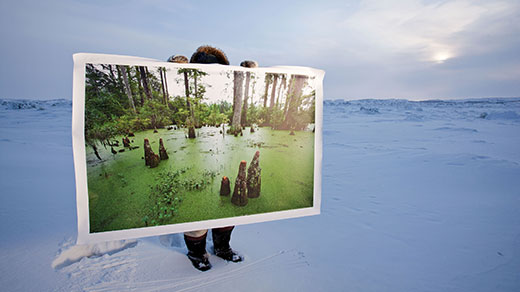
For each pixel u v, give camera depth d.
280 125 2.08
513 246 2.67
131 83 1.74
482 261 2.40
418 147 9.15
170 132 1.85
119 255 2.32
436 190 4.59
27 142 8.25
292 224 3.17
